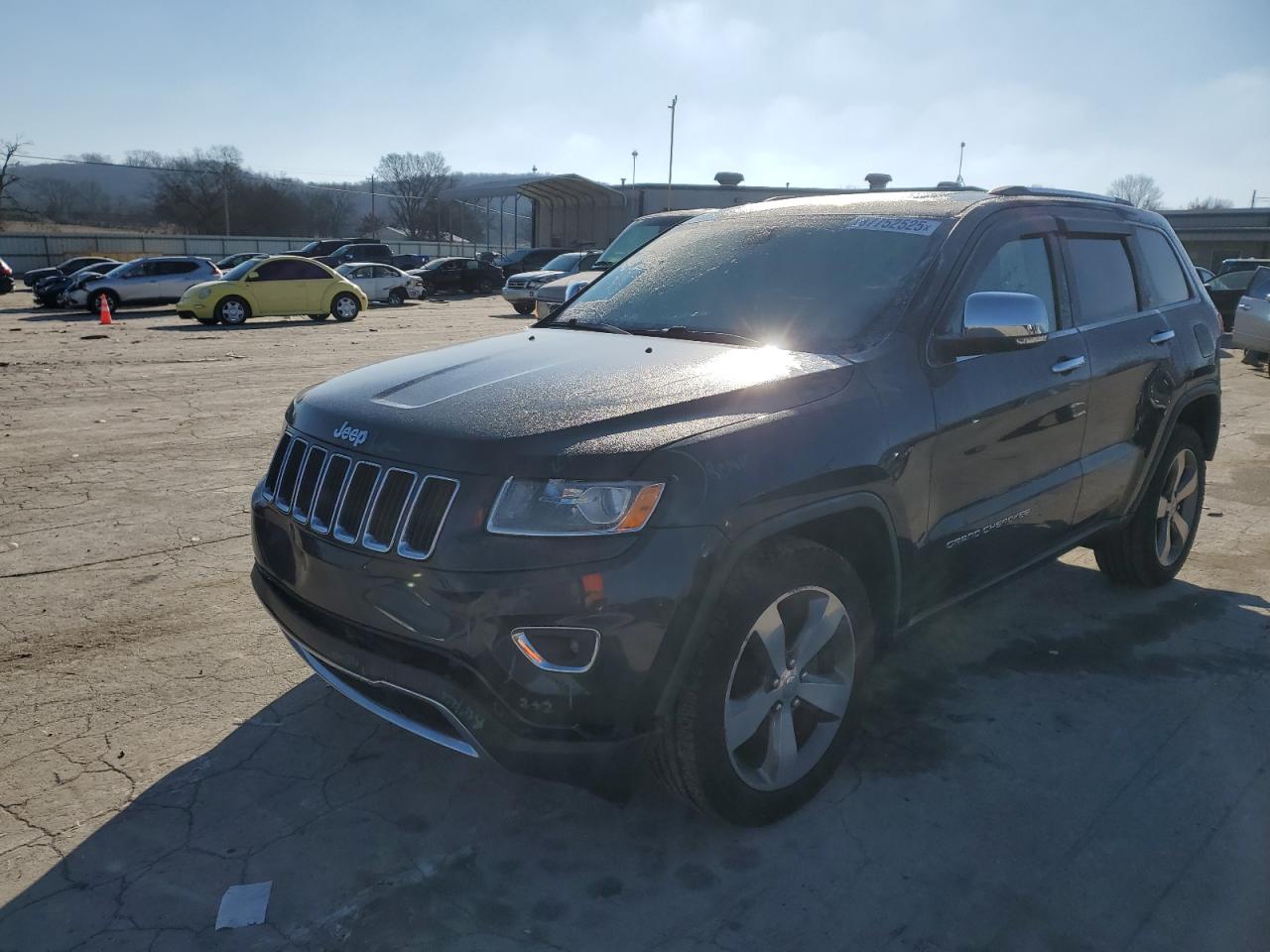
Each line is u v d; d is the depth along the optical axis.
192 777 3.17
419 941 2.48
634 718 2.49
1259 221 51.34
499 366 3.17
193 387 11.24
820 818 3.01
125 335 18.36
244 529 5.71
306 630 2.81
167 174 87.88
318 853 2.82
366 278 29.58
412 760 3.30
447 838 2.90
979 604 4.77
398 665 2.57
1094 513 4.27
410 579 2.53
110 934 2.48
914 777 3.25
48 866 2.74
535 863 2.79
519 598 2.40
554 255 37.94
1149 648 4.30
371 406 2.89
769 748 2.88
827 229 3.81
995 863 2.82
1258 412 10.43
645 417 2.62
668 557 2.44
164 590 4.73
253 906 2.59
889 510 3.01
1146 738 3.54
